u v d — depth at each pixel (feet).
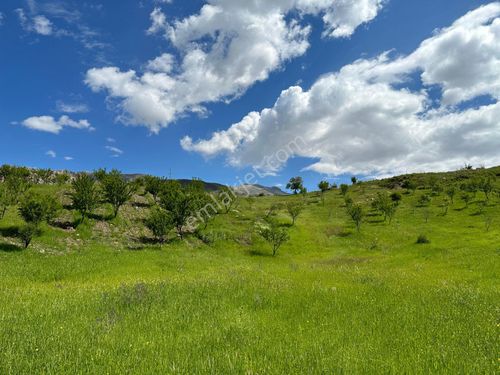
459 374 18.72
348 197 252.21
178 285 46.73
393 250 134.31
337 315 32.19
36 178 162.81
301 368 19.13
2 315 29.94
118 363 19.40
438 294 42.98
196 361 19.94
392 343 23.99
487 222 171.22
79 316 30.58
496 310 33.60
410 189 281.95
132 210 144.66
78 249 97.81
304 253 139.33
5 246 85.30
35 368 18.74
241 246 138.51
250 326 27.81
